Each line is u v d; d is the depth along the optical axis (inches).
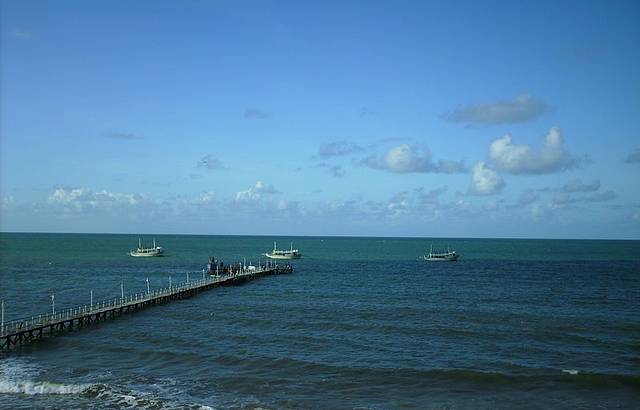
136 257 7731.3
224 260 7337.6
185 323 2568.9
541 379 1689.2
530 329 2411.4
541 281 4554.6
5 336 2066.9
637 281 4544.8
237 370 1793.8
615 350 2048.5
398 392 1592.0
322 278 4845.0
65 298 3479.3
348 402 1512.1
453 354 1993.1
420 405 1489.9
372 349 2063.2
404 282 4480.8
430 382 1674.5
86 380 1689.2
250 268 4995.1
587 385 1640.0
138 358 1939.0
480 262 7145.7
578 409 1461.6
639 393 1578.5
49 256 7706.7
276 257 7765.8
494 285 4229.8
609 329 2416.3
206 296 3563.0
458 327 2456.9
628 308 3019.2
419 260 7534.5
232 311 2915.8
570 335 2289.6
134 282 4483.3
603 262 7170.3
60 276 4904.0
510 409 1464.1
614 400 1525.6
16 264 6230.3
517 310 2935.5
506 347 2090.3
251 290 3907.5
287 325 2514.8
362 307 3043.8
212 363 1871.3
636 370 1791.3
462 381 1681.8
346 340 2206.0
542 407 1476.4
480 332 2349.9
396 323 2554.1
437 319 2659.9
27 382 1637.6
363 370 1784.0
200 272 5408.5
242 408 1457.9
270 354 1975.9
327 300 3346.5
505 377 1702.8
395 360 1908.2
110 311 2719.0
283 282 4490.7
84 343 2148.1
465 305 3120.1
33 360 1925.4
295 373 1763.0
